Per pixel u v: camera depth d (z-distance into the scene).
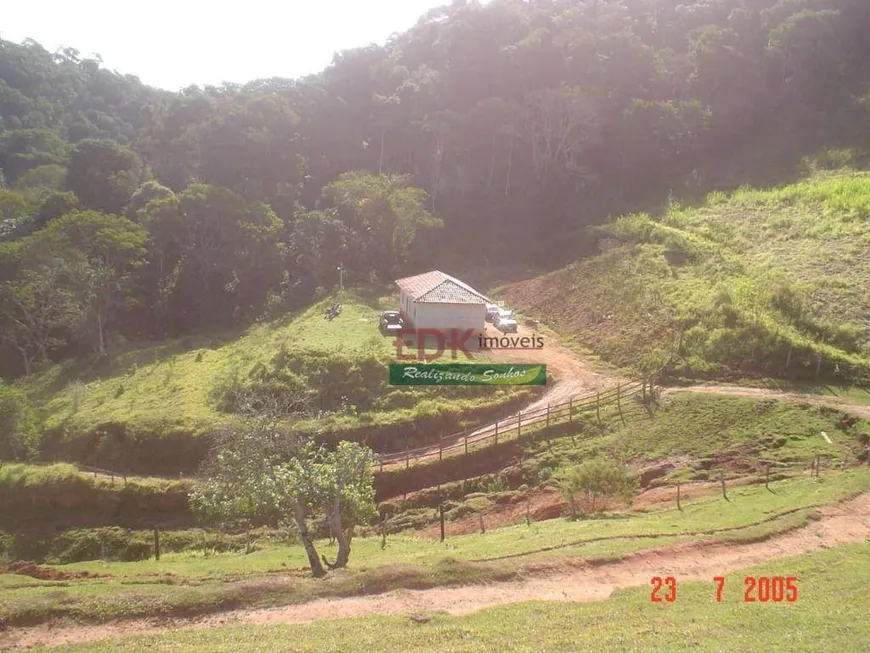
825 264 45.56
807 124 75.94
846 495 22.91
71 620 15.39
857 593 15.23
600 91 75.25
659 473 30.33
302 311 61.22
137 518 35.12
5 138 108.06
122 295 64.56
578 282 54.44
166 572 22.83
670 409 34.75
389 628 13.90
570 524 24.59
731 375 37.34
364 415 38.19
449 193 81.50
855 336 37.69
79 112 131.50
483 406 38.66
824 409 31.69
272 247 71.06
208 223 70.50
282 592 16.47
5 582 20.05
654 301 46.22
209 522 33.38
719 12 88.94
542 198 76.12
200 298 70.38
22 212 76.19
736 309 40.66
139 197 78.19
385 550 25.09
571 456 33.34
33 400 48.41
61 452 40.53
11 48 133.50
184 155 88.06
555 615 14.51
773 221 54.34
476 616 14.64
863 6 82.81
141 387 47.19
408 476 34.16
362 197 70.81
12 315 58.34
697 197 67.12
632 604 15.24
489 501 31.41
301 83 100.81
